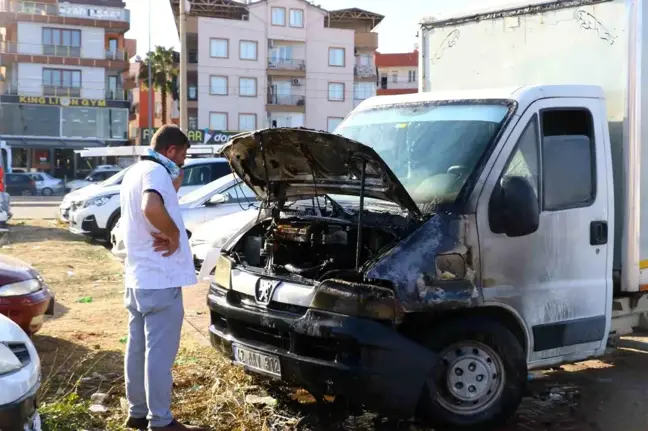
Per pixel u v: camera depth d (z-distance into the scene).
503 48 6.79
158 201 4.64
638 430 5.21
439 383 4.84
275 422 5.21
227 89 59.88
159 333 4.82
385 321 4.55
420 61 7.52
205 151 16.22
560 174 5.40
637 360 7.14
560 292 5.30
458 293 4.73
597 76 6.10
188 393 5.79
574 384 6.35
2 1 55.19
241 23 59.53
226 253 5.73
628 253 5.89
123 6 57.94
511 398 5.03
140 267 4.80
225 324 5.54
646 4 5.88
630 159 5.85
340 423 5.26
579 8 6.20
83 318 8.59
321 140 4.74
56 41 55.88
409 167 5.42
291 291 4.91
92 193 15.94
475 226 4.87
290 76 61.66
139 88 67.81
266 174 5.59
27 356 4.25
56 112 55.53
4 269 6.41
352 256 5.10
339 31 62.50
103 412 5.32
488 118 5.32
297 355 4.77
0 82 55.97
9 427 3.90
